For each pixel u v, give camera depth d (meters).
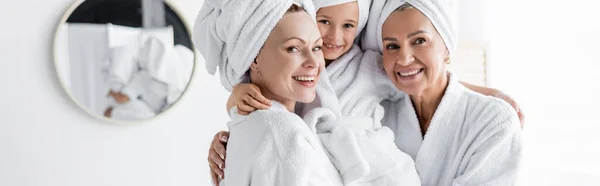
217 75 2.86
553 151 3.04
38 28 2.33
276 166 0.87
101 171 2.51
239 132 0.94
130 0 2.51
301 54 0.92
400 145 1.16
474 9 3.13
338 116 1.06
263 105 0.93
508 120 1.05
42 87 2.34
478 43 3.05
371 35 1.12
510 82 3.17
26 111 2.31
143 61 2.56
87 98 2.42
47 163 2.37
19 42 2.29
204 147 2.82
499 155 1.05
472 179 1.05
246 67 0.95
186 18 2.68
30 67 2.31
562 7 3.02
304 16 0.94
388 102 1.20
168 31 2.63
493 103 1.08
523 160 1.04
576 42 2.98
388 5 1.05
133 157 2.59
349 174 0.96
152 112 2.60
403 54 1.03
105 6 2.45
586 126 2.93
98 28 2.44
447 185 1.10
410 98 1.15
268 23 0.92
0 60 2.25
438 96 1.12
